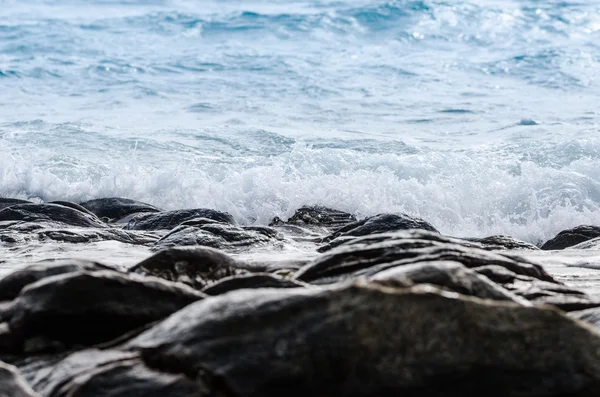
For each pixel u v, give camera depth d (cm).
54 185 1955
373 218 1340
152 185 1941
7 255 1076
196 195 1892
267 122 2692
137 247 1159
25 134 2438
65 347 473
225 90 3206
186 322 415
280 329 394
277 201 1850
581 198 1834
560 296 640
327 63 3666
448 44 4053
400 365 382
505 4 4434
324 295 403
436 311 395
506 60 3634
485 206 1838
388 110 2883
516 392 382
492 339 393
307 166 2042
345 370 380
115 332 479
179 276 667
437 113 2839
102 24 4356
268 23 4259
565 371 389
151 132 2497
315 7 4519
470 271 540
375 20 4275
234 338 396
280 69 3531
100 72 3512
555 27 4216
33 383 429
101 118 2752
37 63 3656
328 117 2777
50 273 561
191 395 386
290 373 378
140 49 3956
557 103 3003
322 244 1264
